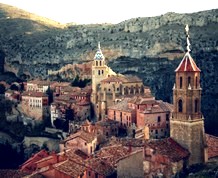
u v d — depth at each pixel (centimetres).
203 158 11838
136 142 14788
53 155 13850
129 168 11950
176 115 11862
